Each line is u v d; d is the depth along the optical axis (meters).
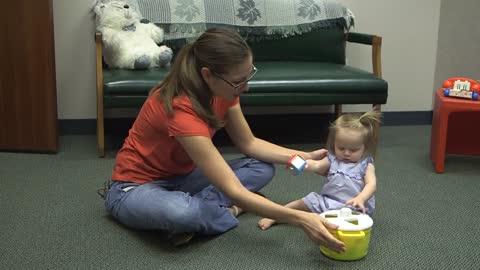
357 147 1.67
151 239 1.61
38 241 1.59
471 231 1.71
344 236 1.44
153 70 2.61
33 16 2.49
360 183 1.67
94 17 2.89
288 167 1.65
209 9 2.90
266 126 3.26
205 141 1.42
